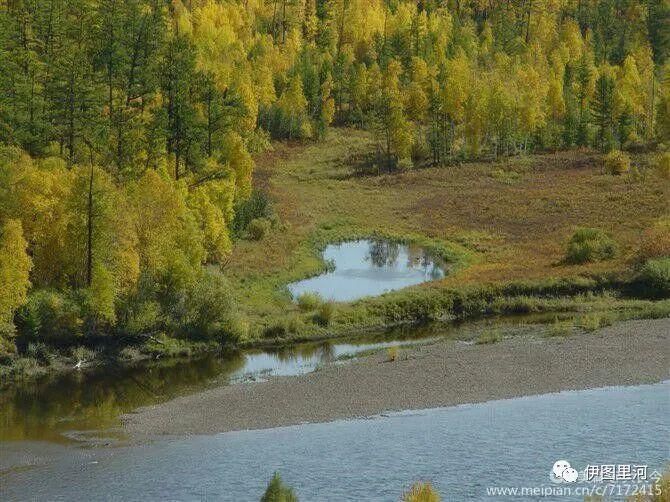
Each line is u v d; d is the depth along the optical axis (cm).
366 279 7294
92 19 8862
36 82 7950
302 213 9512
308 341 5722
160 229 5788
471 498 3172
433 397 4456
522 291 6506
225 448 3822
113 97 8394
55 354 5144
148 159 7569
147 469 3591
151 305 5491
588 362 4909
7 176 5547
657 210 8900
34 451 3834
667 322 5666
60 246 5481
